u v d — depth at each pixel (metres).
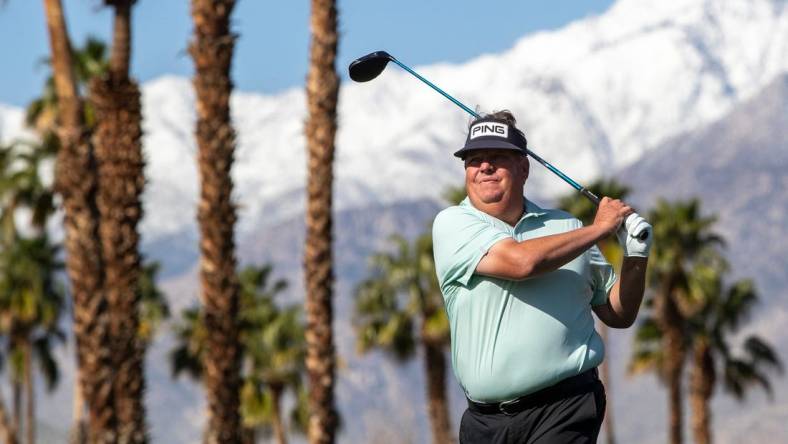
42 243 143.75
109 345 45.41
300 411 136.12
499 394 15.66
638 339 149.25
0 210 133.25
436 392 138.62
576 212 134.50
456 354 16.14
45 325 147.75
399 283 138.88
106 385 45.28
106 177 45.75
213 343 41.75
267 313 136.12
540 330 15.59
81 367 45.97
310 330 51.38
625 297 16.38
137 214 45.91
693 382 148.12
